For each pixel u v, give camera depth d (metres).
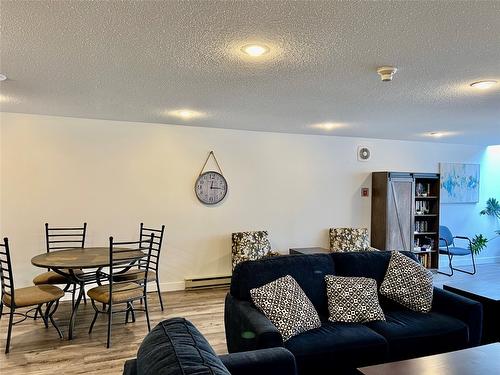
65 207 4.62
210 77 2.83
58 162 4.58
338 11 1.76
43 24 1.92
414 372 1.98
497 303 3.13
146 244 4.93
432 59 2.42
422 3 1.68
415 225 6.46
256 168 5.57
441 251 6.38
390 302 3.15
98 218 4.76
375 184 6.22
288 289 2.69
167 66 2.58
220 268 5.37
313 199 5.92
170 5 1.72
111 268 3.34
